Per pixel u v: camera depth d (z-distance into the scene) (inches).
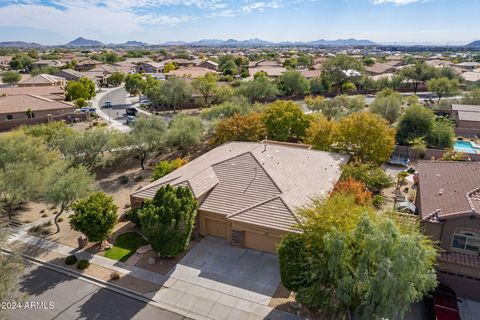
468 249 739.4
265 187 1005.8
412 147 1696.6
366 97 3560.5
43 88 3149.6
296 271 650.8
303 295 608.4
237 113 1800.0
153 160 1660.9
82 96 3127.5
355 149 1429.6
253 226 891.4
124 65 5767.7
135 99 3526.1
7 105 2368.4
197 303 725.9
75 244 955.3
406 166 1608.0
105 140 1459.2
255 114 1692.9
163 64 5757.9
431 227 749.3
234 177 1080.8
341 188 930.1
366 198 904.3
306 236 649.0
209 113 2006.6
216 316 689.0
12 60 5511.8
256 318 680.4
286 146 1435.8
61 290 768.9
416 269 505.4
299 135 1700.3
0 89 3100.4
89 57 7426.2
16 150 1230.9
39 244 955.3
